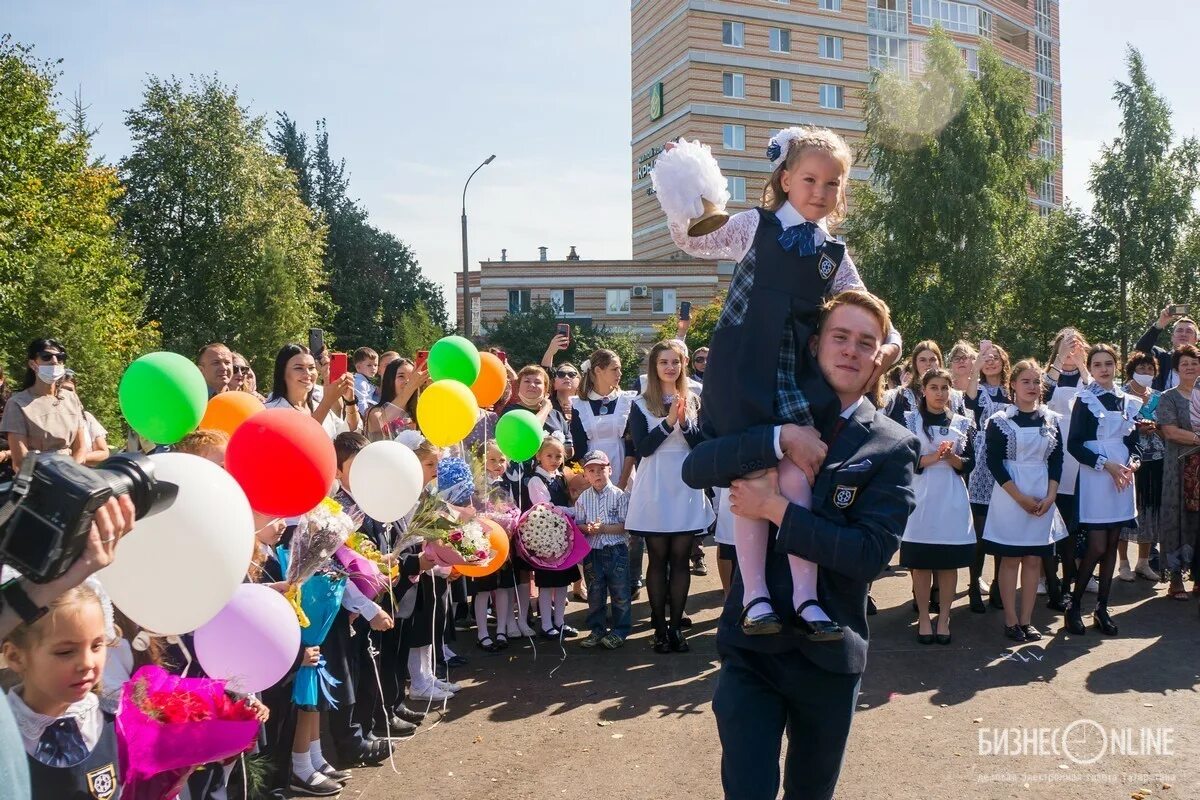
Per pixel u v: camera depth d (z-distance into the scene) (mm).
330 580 3785
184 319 34344
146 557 2074
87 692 2113
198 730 2242
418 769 4285
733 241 2445
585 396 7520
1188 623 6547
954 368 8164
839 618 2418
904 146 27125
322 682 3926
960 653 5949
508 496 6398
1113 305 31422
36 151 24984
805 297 2371
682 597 6098
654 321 42625
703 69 43312
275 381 5254
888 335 2510
